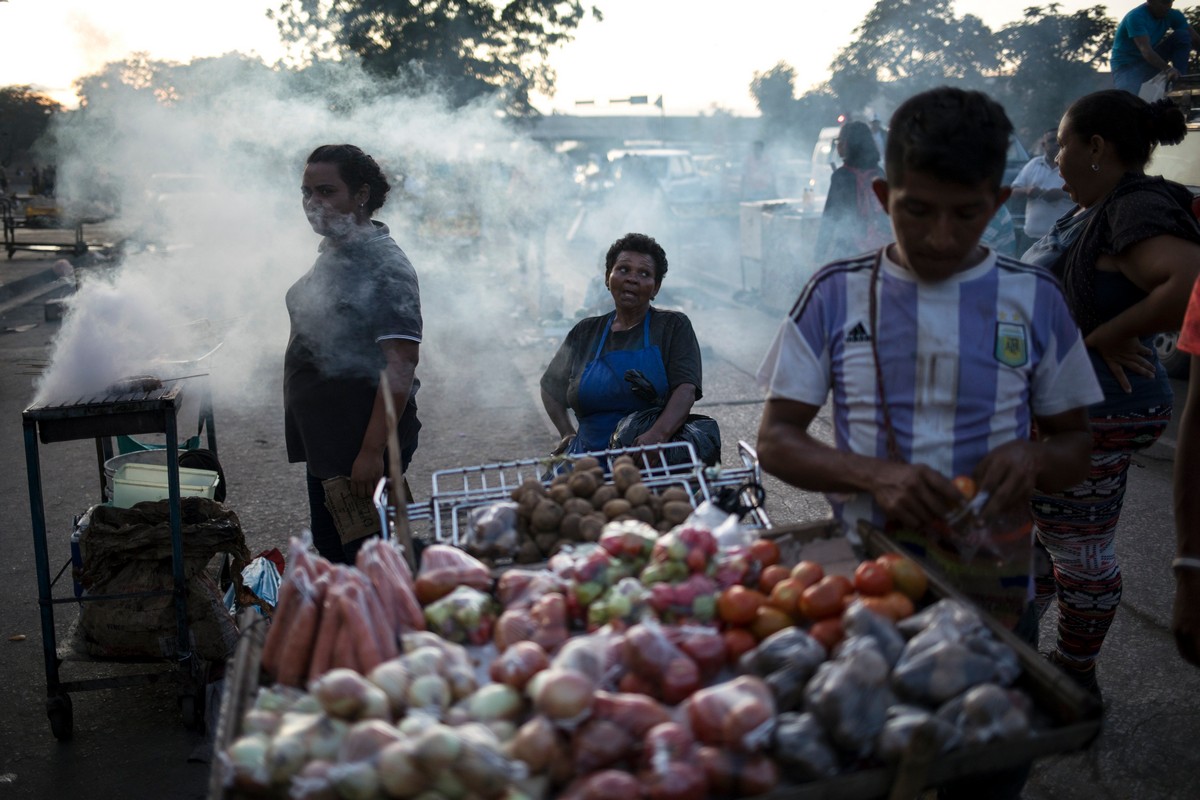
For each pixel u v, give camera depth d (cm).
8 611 401
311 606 162
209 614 317
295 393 313
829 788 132
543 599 168
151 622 312
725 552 178
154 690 343
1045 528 285
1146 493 482
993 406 171
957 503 162
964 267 172
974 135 150
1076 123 268
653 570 173
